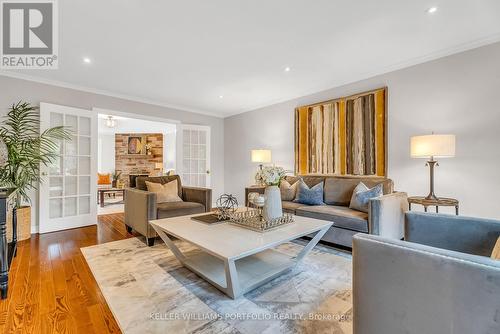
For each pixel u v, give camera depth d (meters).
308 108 4.17
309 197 3.35
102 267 2.26
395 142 3.16
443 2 1.93
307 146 4.18
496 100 2.46
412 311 0.86
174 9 2.00
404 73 3.08
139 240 3.10
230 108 5.36
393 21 2.19
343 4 1.95
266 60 2.98
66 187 3.75
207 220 2.30
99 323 1.48
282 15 2.09
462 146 2.66
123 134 9.06
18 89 3.37
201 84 3.82
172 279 2.03
